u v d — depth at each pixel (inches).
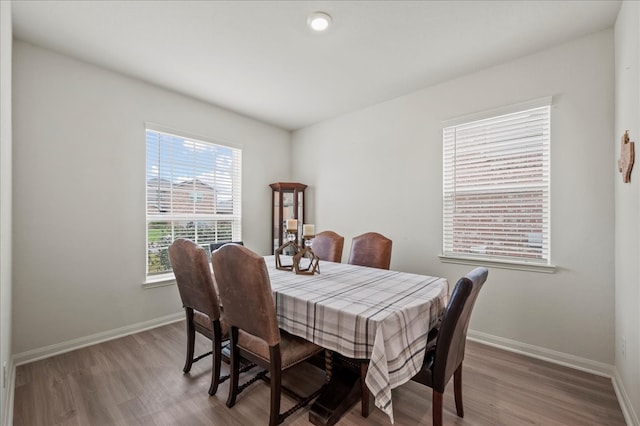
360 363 64.4
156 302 115.1
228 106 136.7
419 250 118.9
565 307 86.9
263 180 159.3
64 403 67.8
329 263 103.5
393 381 48.4
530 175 93.8
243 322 60.6
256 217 155.7
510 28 80.4
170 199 121.4
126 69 102.7
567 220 86.6
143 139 111.9
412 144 121.4
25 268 86.4
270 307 56.2
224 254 59.6
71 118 95.0
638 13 58.7
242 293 58.1
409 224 122.2
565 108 86.7
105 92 102.1
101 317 101.1
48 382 75.9
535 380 78.2
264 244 159.9
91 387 74.0
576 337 85.0
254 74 106.1
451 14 74.8
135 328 109.2
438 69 102.4
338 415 62.4
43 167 89.7
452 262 109.6
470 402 68.9
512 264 95.6
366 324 49.8
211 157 136.7
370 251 103.6
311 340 58.4
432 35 83.4
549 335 89.4
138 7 72.1
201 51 91.6
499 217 100.0
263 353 59.8
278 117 151.3
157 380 77.2
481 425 61.3
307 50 90.9
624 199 69.2
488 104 101.3
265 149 159.9
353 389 67.2
